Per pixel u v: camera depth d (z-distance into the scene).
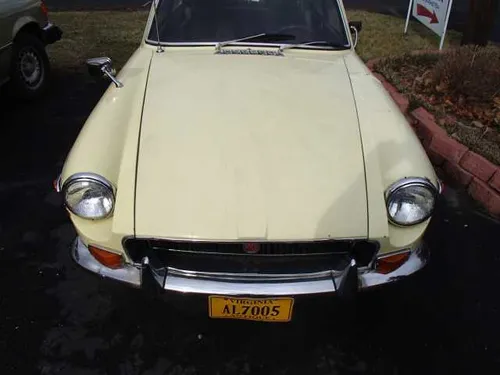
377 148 2.18
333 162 2.10
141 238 1.93
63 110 4.50
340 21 3.09
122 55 5.65
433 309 2.53
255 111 2.32
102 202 1.99
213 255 2.02
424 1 5.79
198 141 2.15
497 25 7.18
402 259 2.12
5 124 4.21
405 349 2.32
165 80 2.56
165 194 1.97
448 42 6.16
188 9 3.02
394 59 5.05
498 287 2.67
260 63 2.73
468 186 3.44
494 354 2.30
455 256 2.88
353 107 2.41
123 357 2.25
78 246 2.21
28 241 2.91
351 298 2.05
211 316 2.12
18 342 2.29
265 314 2.09
